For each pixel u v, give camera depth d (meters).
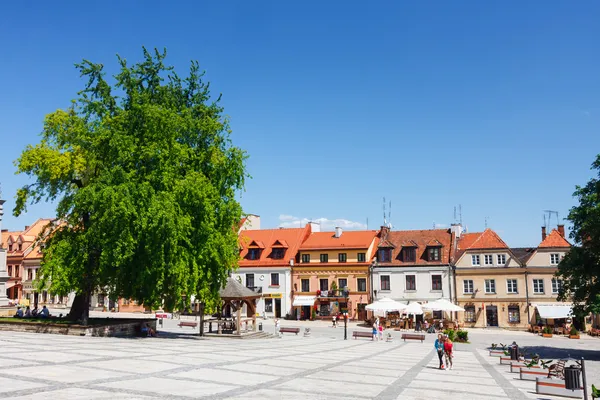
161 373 18.64
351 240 71.50
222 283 40.88
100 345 27.12
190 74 41.41
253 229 82.50
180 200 34.66
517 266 60.94
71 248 33.81
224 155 39.28
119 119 34.41
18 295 84.38
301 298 69.50
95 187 32.56
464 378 23.12
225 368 21.09
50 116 37.03
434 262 64.69
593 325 56.81
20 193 37.34
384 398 16.73
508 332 57.69
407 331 57.84
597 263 36.25
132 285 35.81
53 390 14.47
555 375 22.14
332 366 24.27
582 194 37.59
